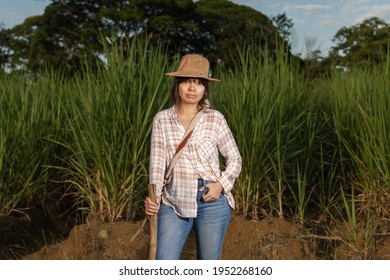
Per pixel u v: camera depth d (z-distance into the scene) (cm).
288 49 665
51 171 728
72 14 3459
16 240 636
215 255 376
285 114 594
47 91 796
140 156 575
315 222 578
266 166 575
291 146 601
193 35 3547
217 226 375
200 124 376
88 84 609
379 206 564
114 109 571
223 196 380
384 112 585
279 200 571
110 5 3428
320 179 648
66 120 725
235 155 384
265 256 516
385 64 707
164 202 380
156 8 3578
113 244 530
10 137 686
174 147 374
